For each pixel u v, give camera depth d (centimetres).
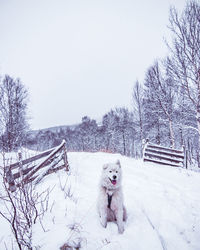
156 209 428
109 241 294
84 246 269
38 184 518
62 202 402
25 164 544
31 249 239
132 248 287
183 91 1309
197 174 775
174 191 548
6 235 285
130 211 411
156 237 320
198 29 1102
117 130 3994
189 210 430
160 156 971
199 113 1240
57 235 281
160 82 1852
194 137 2402
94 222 345
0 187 466
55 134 6159
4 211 355
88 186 534
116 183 346
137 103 2573
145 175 707
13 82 1959
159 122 2162
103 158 913
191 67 1170
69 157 893
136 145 3616
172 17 1183
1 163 621
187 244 314
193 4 1117
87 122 5103
